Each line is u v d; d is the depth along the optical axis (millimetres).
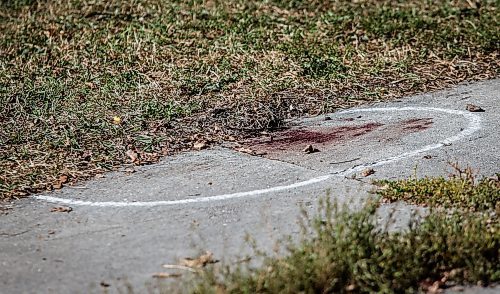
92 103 17906
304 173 13953
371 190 12836
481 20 24672
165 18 24469
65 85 19094
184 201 12766
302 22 24344
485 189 12094
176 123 16750
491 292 9297
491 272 9547
